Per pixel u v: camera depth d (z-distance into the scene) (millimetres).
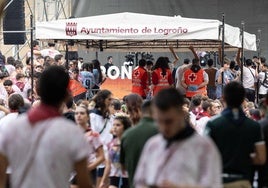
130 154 9016
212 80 24125
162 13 33531
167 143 6184
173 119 6129
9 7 26906
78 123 10484
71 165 6477
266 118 9000
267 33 32812
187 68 22922
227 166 8422
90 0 33844
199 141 6105
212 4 33250
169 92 6184
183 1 33406
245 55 32875
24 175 6430
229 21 33188
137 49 26422
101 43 24812
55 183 6363
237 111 8508
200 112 15953
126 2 33688
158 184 6105
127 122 10953
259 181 9000
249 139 8445
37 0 33844
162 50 26750
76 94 21453
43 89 6629
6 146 6527
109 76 27703
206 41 23500
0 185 6656
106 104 12133
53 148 6359
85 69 24234
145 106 9039
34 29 20859
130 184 9055
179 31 19734
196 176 6039
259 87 27234
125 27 19875
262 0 32844
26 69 22969
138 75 23172
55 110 6609
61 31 19922
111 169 11266
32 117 6500
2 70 21859
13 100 12531
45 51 24516
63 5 33594
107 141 11922
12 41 26344
